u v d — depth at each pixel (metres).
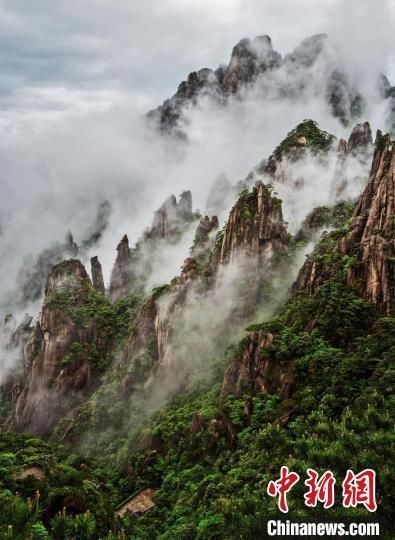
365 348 43.75
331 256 57.72
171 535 39.34
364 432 26.58
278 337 51.81
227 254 89.38
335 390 40.62
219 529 32.38
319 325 49.88
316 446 27.06
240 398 51.34
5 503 21.30
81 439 81.38
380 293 48.78
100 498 35.81
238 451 44.81
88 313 113.62
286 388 46.56
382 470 22.22
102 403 86.25
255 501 25.69
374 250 50.12
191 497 44.69
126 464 63.56
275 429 37.06
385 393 35.34
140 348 93.56
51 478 35.34
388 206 52.94
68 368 103.81
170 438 59.75
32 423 102.00
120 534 29.81
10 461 37.38
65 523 24.98
